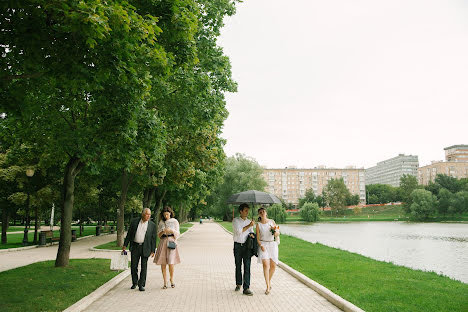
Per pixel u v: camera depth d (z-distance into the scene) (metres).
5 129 12.00
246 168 67.25
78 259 13.55
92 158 11.07
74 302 6.91
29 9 5.96
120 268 10.33
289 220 101.69
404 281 9.34
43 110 11.04
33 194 22.59
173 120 13.84
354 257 15.15
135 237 8.64
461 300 7.29
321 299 7.54
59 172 23.02
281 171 176.38
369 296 7.44
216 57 14.40
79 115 12.12
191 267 12.47
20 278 9.33
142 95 8.63
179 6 8.00
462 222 94.38
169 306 6.90
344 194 129.75
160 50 7.52
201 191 31.38
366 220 103.69
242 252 8.44
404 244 32.41
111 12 5.79
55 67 6.75
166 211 9.05
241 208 8.60
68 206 11.73
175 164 20.53
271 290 8.49
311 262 13.11
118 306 6.89
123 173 20.17
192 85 12.84
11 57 7.03
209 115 14.01
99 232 32.12
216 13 13.81
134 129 9.48
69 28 5.92
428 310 6.44
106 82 8.02
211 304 7.07
